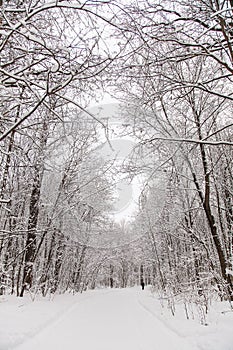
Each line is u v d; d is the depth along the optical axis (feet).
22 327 26.12
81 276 95.76
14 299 46.03
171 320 33.42
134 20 18.08
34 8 16.94
